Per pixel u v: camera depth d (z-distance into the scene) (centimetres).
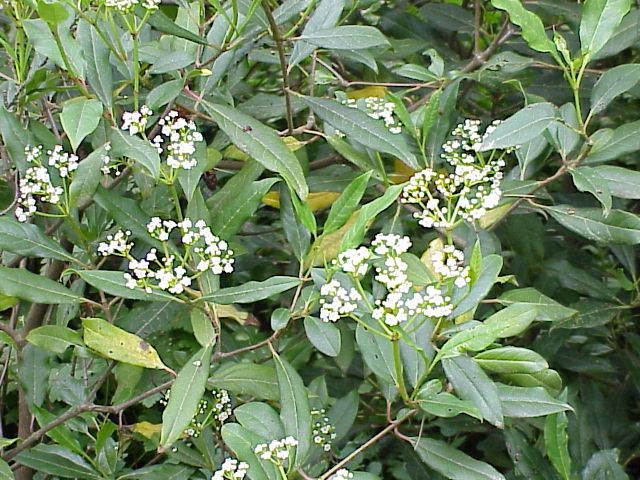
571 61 51
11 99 56
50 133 53
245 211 49
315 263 51
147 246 57
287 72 57
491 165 55
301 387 45
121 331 48
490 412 44
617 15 49
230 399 56
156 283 48
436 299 42
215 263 45
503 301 52
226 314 60
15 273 46
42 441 62
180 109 57
